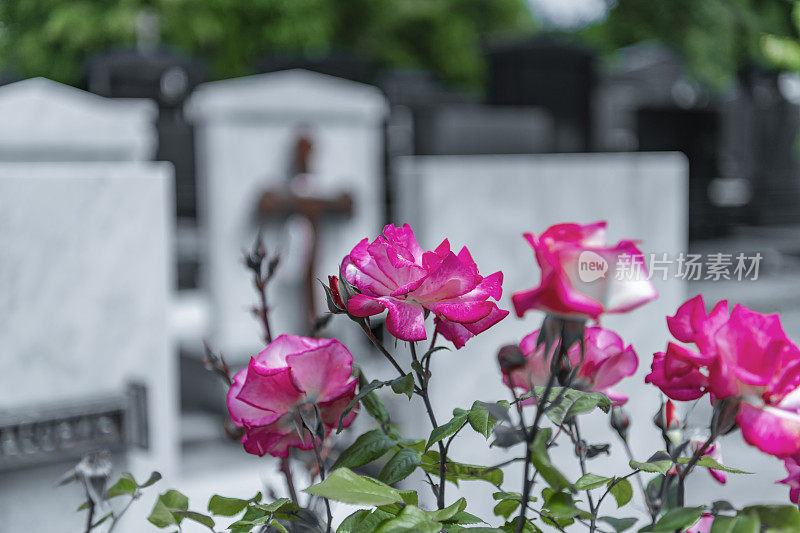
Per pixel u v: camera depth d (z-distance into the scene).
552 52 13.08
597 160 4.04
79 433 2.70
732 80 17.08
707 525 0.97
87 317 2.83
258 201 7.16
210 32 19.44
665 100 17.62
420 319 0.88
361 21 22.78
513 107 13.10
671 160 4.07
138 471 2.84
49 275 2.76
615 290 0.75
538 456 0.82
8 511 2.56
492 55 13.32
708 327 0.83
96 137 4.52
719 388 0.79
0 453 2.53
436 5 23.41
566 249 0.75
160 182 2.95
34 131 4.35
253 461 5.53
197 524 2.20
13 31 20.16
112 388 2.87
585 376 0.98
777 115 18.34
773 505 0.83
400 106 14.57
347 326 7.08
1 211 2.67
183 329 8.13
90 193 2.82
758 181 17.67
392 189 11.65
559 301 0.73
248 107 7.14
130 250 2.89
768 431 0.77
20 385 2.71
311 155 7.39
